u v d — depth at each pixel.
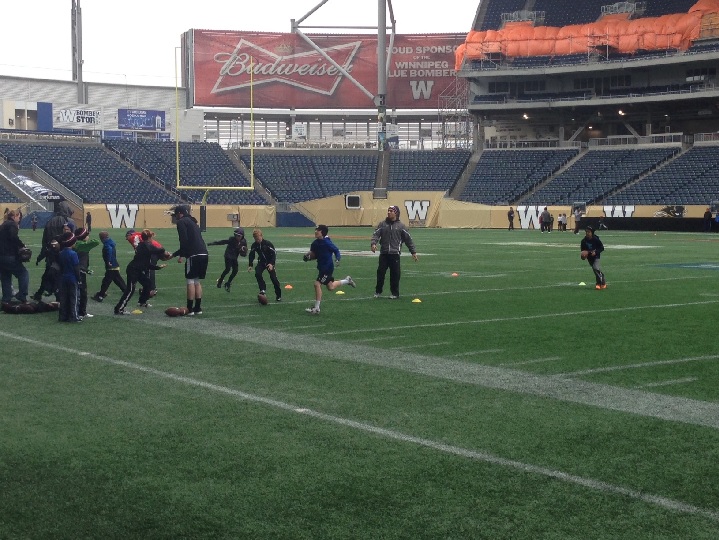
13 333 11.03
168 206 54.75
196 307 12.83
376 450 5.84
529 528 4.48
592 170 56.16
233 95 67.44
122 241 35.94
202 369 8.66
